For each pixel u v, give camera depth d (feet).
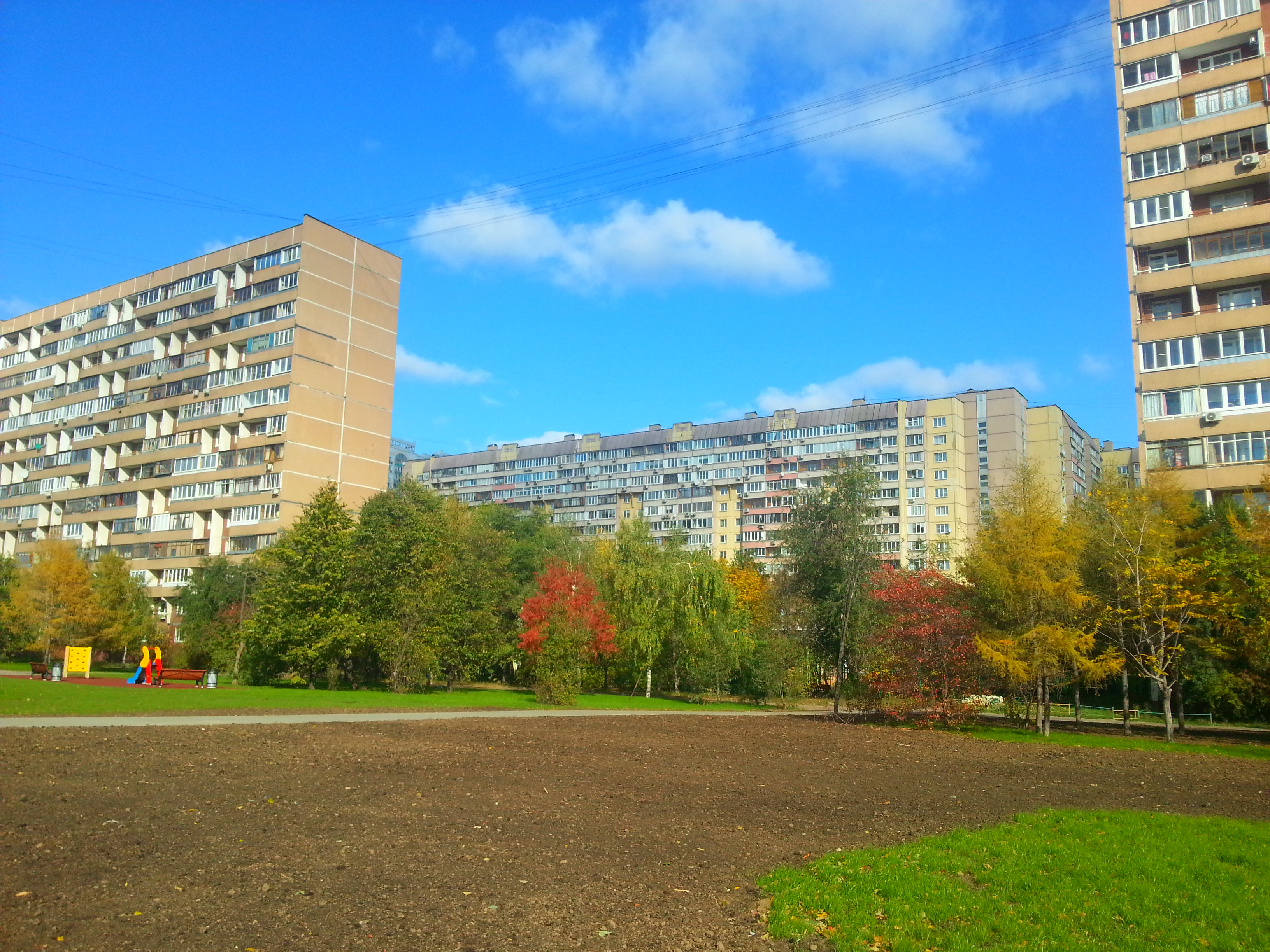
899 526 359.25
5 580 223.51
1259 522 112.78
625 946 26.21
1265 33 146.10
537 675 143.84
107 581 208.54
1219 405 141.59
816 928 28.43
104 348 300.40
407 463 520.42
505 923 27.61
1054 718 160.97
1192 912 31.07
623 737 90.89
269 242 252.83
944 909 30.19
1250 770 78.43
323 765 60.08
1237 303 145.79
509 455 479.00
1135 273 152.56
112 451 291.58
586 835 41.16
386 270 267.39
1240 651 116.06
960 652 115.65
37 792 44.62
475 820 43.29
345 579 148.56
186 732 76.02
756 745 88.38
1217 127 148.05
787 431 393.29
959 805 53.98
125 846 34.63
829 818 48.11
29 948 23.39
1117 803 57.06
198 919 26.45
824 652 167.84
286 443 234.58
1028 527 113.80
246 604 187.32
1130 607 117.19
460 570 169.27
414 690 151.53
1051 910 30.60
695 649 169.17
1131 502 121.39
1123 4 159.94
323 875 31.89
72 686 125.29
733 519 403.54
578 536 235.20
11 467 333.62
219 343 259.80
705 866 36.14
